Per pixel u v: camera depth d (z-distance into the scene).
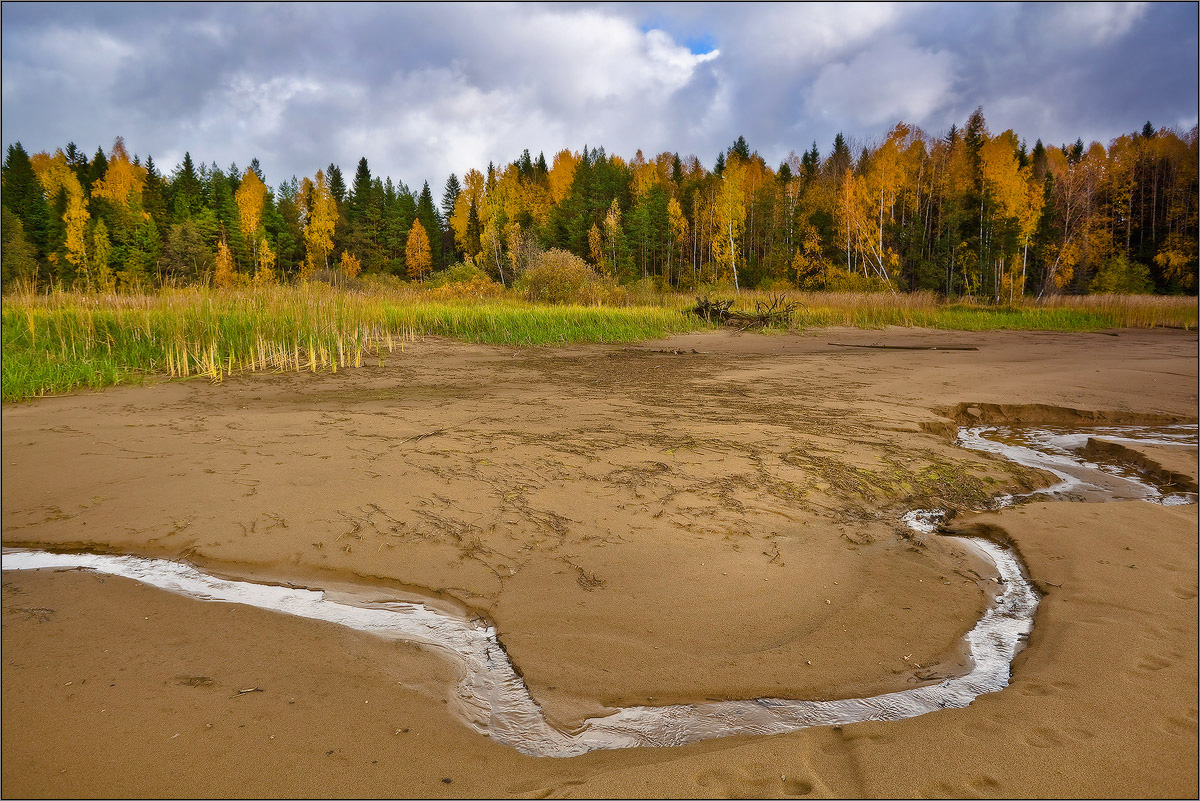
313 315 12.82
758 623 2.90
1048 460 5.83
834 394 8.52
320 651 2.66
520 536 3.72
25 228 45.62
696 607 3.02
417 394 8.20
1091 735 2.12
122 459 5.04
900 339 17.91
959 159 47.78
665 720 2.27
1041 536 3.90
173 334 10.71
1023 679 2.47
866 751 2.07
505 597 3.09
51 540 3.67
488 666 2.60
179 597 3.09
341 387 8.72
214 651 2.64
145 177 64.69
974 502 4.59
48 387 8.03
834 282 40.94
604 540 3.69
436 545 3.59
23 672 2.46
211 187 63.91
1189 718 2.20
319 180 66.75
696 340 16.81
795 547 3.70
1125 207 48.72
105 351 10.29
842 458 5.40
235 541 3.63
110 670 2.48
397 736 2.15
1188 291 43.81
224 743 2.09
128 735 2.12
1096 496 4.82
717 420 6.74
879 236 43.88
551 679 2.49
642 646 2.71
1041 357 13.24
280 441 5.58
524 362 11.86
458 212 71.06
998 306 29.77
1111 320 25.05
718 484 4.65
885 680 2.50
